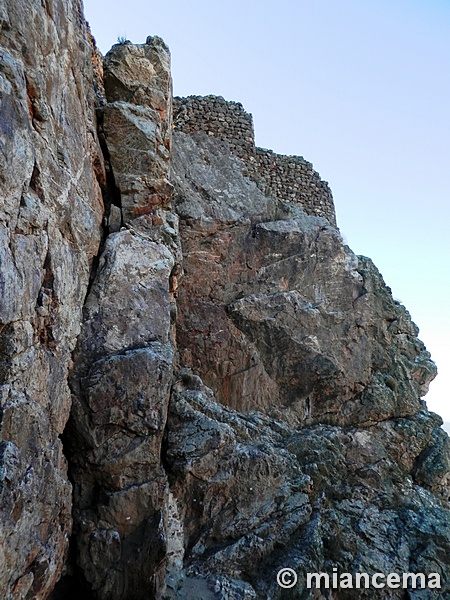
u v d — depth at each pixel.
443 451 12.95
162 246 9.56
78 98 8.28
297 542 9.56
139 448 7.83
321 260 14.11
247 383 12.48
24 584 5.67
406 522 11.06
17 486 5.26
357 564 9.91
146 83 10.85
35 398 6.11
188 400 10.52
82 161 8.24
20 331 5.59
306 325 13.16
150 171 9.95
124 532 7.64
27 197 5.84
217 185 13.77
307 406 12.92
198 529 9.22
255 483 9.71
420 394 14.59
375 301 14.34
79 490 7.74
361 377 13.34
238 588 8.48
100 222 9.26
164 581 8.09
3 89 5.20
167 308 9.11
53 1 6.97
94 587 7.45
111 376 7.76
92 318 8.21
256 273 13.42
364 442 12.52
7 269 5.21
